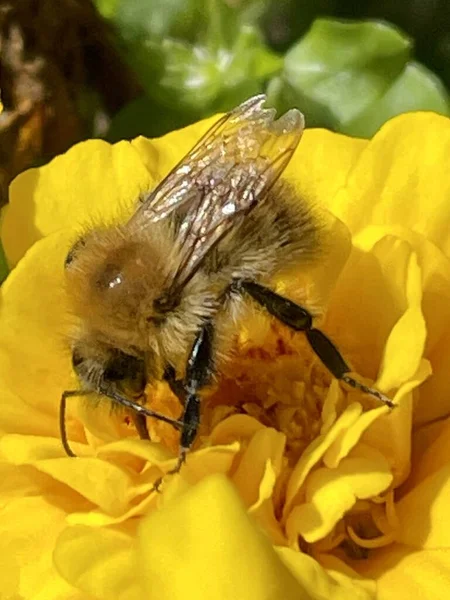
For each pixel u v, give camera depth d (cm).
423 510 7
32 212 8
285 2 10
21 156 10
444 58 10
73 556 7
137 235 7
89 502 7
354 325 8
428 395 8
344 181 8
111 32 10
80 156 8
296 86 10
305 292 8
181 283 7
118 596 7
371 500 7
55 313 8
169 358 7
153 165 8
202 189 7
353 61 10
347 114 10
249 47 10
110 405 7
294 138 7
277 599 6
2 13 10
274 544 7
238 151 7
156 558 6
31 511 7
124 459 7
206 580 6
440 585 7
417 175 8
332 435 7
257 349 8
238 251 7
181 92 10
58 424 8
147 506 7
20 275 7
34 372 8
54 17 10
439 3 10
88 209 8
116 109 10
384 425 7
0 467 7
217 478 6
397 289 7
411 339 7
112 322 7
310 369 8
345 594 7
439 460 7
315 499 7
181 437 7
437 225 8
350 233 8
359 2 10
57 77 10
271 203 8
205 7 10
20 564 7
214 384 7
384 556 7
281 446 7
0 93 10
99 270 7
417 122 8
